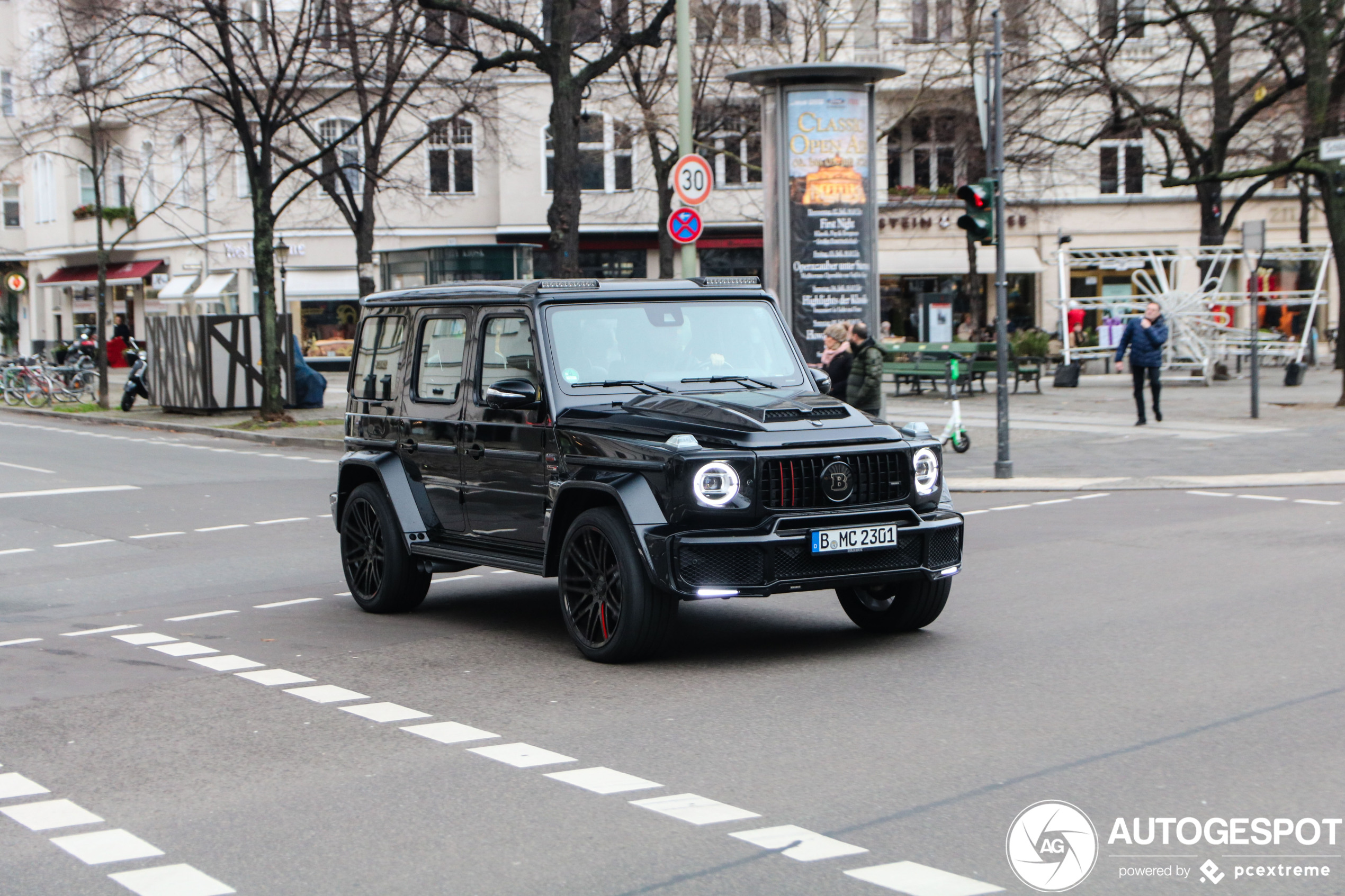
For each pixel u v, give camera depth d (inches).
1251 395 922.1
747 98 1437.0
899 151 1834.4
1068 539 486.9
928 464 315.3
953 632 337.4
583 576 316.8
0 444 1029.8
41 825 209.0
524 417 336.8
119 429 1208.2
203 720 272.1
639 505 298.2
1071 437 843.4
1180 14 1083.3
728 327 357.4
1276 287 1931.6
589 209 1804.9
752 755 233.8
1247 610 350.9
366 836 198.1
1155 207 1879.9
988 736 241.3
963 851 184.9
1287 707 255.3
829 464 300.8
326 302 1889.8
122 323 1684.3
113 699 292.7
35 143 2268.7
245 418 1225.4
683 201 683.4
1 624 388.5
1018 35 1306.6
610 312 345.7
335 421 1147.3
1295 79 1080.8
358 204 1830.7
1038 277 1892.2
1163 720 248.7
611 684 292.2
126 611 406.0
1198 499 585.9
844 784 215.8
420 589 387.9
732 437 300.2
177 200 1999.3
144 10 1031.0
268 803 215.8
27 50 1416.1
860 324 644.7
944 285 1863.9
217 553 518.9
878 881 174.6
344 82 1421.0
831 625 354.9
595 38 1240.2
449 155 1857.8
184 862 190.2
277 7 1405.0
